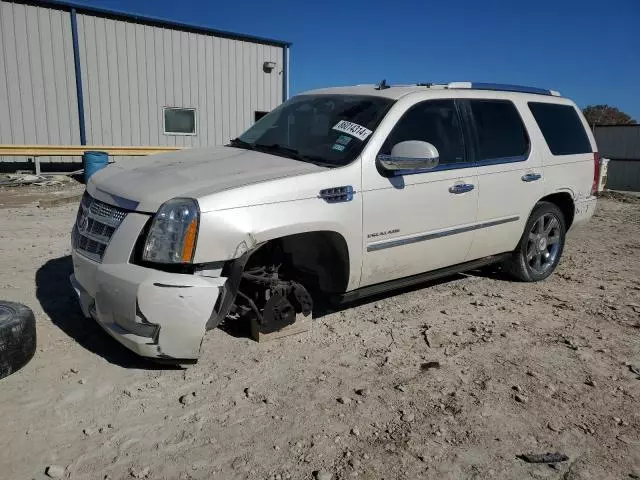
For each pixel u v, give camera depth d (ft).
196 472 9.04
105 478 8.82
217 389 11.50
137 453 9.45
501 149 17.15
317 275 13.89
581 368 13.12
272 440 9.94
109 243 11.48
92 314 12.16
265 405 11.01
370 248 13.83
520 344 14.32
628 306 17.56
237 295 13.15
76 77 48.88
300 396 11.38
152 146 53.16
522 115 18.15
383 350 13.60
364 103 15.20
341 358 13.08
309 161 13.64
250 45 58.03
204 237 11.01
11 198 35.70
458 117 16.16
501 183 16.87
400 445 9.94
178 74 53.98
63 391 11.15
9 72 46.11
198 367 12.32
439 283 19.04
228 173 12.53
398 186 14.10
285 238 13.04
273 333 13.66
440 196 15.14
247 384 11.73
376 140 13.91
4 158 48.73
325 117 15.29
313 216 12.46
